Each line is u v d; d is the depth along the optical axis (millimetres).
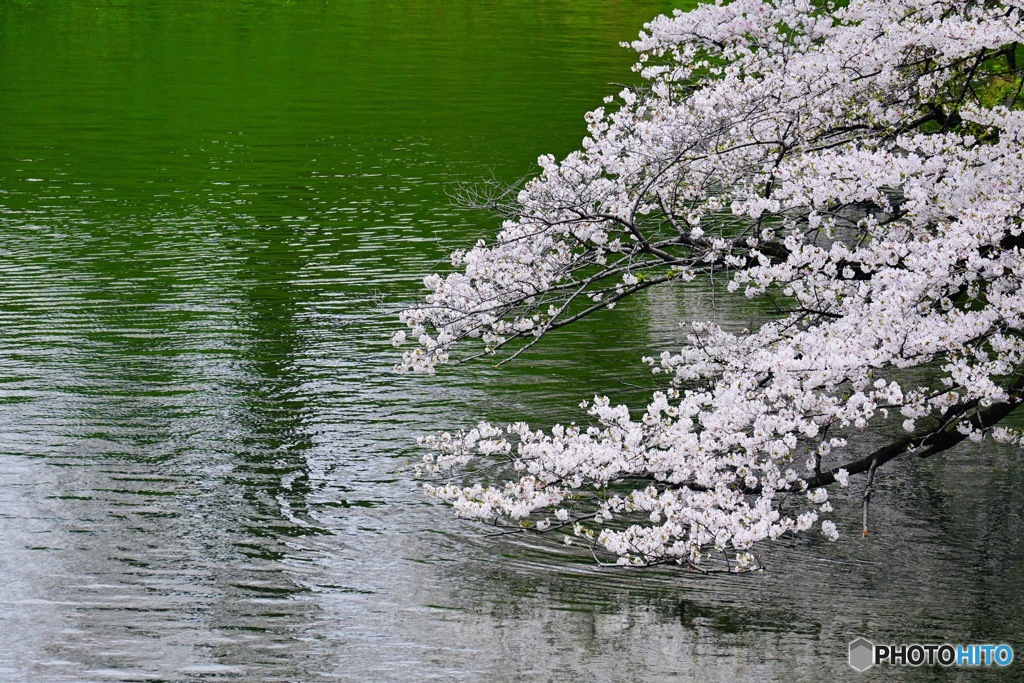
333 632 14141
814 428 13219
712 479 13773
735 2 18328
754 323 25938
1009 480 18344
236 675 13203
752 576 15562
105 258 30906
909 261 13578
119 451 19219
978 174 14094
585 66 59000
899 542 16406
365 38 69188
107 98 52781
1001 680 13000
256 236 33156
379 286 28703
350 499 17719
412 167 40875
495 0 84938
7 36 68938
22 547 16062
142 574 15438
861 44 16156
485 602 14867
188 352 24047
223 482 18188
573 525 15469
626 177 17281
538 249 16750
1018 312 13523
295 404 21359
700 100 16594
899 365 13336
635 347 24719
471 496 14789
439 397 21812
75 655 13555
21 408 20922
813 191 14352
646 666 13391
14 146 43969
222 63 61344
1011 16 14781
